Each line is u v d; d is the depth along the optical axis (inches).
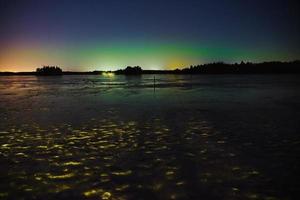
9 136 551.2
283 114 761.0
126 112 842.8
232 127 604.4
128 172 351.3
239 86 2176.4
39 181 328.5
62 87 2471.7
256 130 571.5
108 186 311.9
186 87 2169.0
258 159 391.9
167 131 574.2
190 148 449.4
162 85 2546.8
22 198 287.6
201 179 325.7
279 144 466.0
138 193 294.2
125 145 473.4
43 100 1261.1
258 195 285.9
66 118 751.7
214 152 426.3
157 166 369.7
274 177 328.8
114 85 2701.8
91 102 1140.5
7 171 360.8
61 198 286.0
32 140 516.4
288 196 283.6
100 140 509.0
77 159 403.9
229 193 290.7
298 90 1628.9
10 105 1075.3
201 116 754.8
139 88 2105.1
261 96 1293.1
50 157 414.9
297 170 349.4
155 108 922.7
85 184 317.7
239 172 344.8
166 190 299.7
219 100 1147.3
